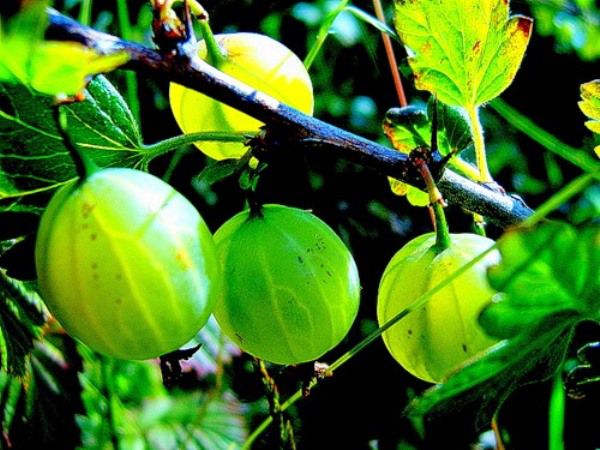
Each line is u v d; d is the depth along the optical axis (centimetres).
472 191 13
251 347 11
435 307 11
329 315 11
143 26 22
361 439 21
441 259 11
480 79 14
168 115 22
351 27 24
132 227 10
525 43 13
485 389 11
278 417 15
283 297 11
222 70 12
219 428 20
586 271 10
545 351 11
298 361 12
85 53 9
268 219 11
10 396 19
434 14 13
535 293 10
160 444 20
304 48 24
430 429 21
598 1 25
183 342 10
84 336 10
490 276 10
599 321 10
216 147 13
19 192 11
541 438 20
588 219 10
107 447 19
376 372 22
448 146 14
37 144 11
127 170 10
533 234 10
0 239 12
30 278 12
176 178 22
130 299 10
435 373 12
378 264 23
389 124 14
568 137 25
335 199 23
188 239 10
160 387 21
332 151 12
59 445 19
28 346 16
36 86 9
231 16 24
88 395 20
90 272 10
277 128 11
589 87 14
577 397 12
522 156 24
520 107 25
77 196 10
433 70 14
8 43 9
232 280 11
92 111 12
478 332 11
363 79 24
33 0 8
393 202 23
